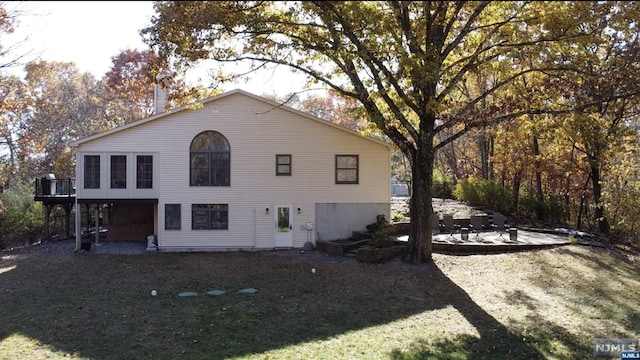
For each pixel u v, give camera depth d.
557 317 11.38
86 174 20.62
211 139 21.08
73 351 9.45
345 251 19.56
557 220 25.84
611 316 11.34
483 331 10.55
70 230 29.50
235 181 21.11
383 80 14.73
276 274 16.50
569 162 24.70
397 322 11.39
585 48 15.08
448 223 21.58
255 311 12.24
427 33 14.65
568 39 13.53
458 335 10.34
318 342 9.96
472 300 13.06
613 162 25.62
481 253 18.41
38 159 42.31
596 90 15.19
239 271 16.98
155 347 9.66
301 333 10.57
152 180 20.83
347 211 21.59
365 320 11.57
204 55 14.48
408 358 8.99
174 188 20.88
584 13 12.56
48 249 21.95
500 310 12.07
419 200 17.11
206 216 21.06
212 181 21.08
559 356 9.02
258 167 21.23
